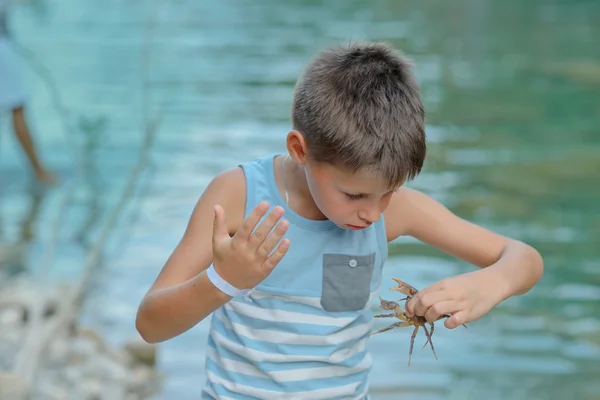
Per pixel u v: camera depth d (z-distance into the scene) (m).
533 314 6.72
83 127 9.71
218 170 9.75
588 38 18.33
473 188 9.59
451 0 22.86
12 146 10.49
